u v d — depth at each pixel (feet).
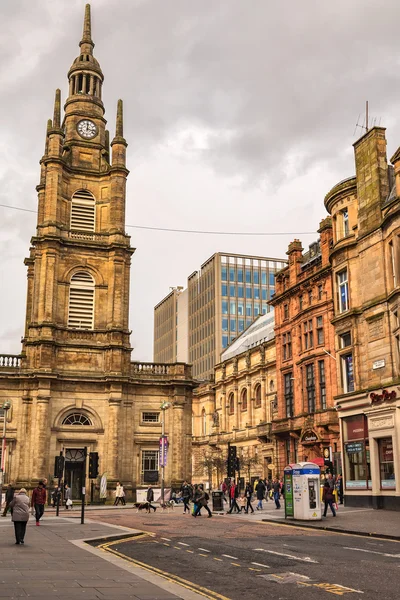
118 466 175.52
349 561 58.03
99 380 179.32
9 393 174.40
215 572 52.70
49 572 49.80
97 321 185.88
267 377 259.80
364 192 139.54
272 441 239.09
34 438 171.22
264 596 42.11
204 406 336.49
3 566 52.80
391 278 127.44
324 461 179.63
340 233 150.71
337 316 146.92
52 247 183.73
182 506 162.71
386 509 122.93
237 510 141.28
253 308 456.45
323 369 190.60
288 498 108.58
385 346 127.85
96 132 201.98
